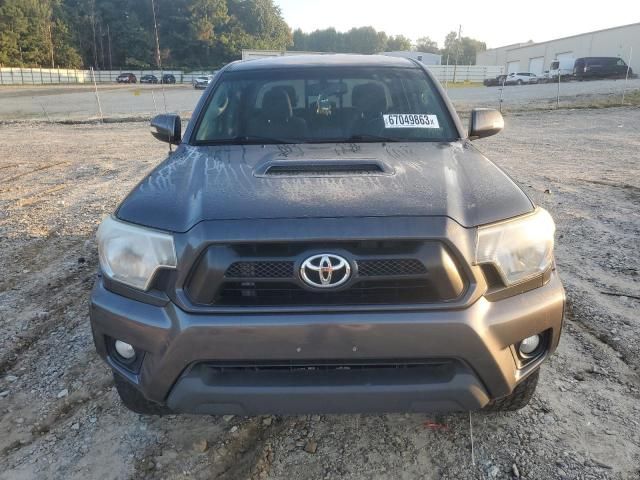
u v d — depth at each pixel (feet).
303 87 11.18
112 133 53.31
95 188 25.98
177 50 295.07
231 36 304.71
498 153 37.06
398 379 6.61
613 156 35.06
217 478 7.62
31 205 22.79
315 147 9.61
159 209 7.28
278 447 8.18
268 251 6.54
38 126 60.59
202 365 6.66
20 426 8.73
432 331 6.41
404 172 8.03
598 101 77.30
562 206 21.47
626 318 11.88
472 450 7.99
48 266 15.67
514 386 7.05
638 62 156.76
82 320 12.24
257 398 6.59
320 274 6.43
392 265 6.52
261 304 6.53
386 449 8.09
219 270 6.48
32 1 256.73
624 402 8.98
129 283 7.03
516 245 6.97
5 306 13.03
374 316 6.42
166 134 11.30
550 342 7.34
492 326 6.60
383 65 11.78
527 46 213.66
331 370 6.69
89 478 7.62
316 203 6.93
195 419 8.82
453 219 6.72
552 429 8.36
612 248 16.40
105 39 289.74
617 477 7.41
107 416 8.94
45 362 10.56
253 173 8.07
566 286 13.65
